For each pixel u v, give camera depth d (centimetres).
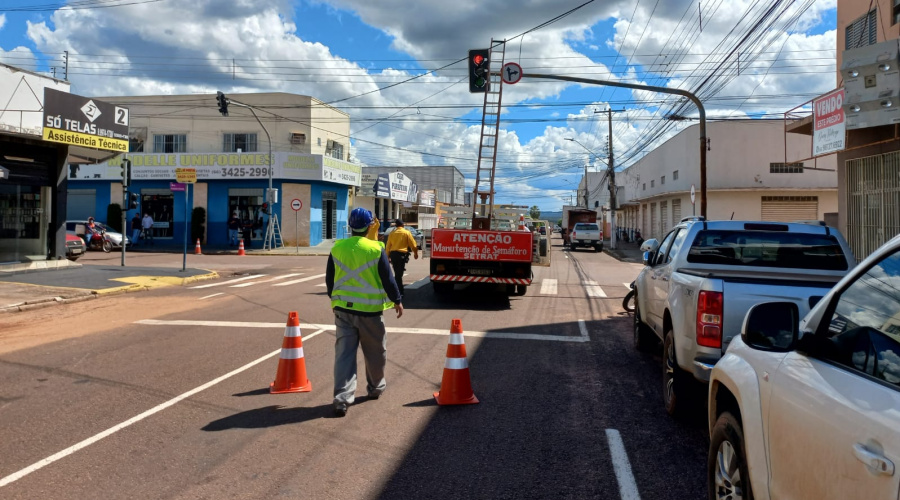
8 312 1170
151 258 2652
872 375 224
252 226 3359
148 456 472
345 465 460
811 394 245
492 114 1595
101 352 830
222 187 3453
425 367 759
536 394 652
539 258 1370
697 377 484
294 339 658
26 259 1698
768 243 636
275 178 3334
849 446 209
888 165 1241
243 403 609
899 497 181
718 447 354
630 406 613
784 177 3025
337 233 3772
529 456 482
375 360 620
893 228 1223
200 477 435
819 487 229
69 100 1634
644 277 818
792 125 1566
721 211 3094
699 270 595
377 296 591
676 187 3625
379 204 4506
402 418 569
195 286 1639
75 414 572
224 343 889
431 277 1313
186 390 650
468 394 618
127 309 1220
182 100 3575
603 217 6166
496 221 1648
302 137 3553
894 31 1207
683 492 420
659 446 505
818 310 279
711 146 3084
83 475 437
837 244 625
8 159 1602
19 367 747
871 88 1096
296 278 1869
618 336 974
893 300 228
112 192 3588
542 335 977
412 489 421
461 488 424
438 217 1627
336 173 3591
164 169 3434
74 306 1262
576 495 415
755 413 293
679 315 540
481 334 980
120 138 1831
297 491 415
